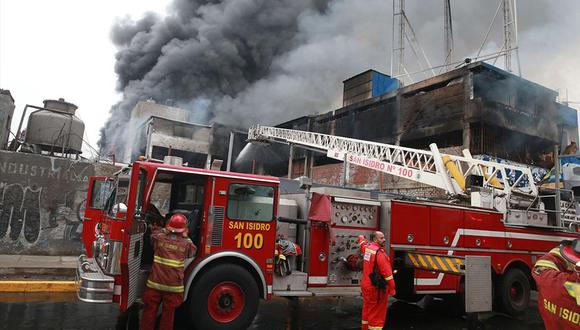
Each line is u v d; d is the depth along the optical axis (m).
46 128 10.53
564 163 23.44
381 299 4.73
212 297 4.54
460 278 6.55
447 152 21.73
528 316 6.98
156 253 4.18
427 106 23.47
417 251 6.05
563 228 7.75
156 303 4.13
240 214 4.84
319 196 5.46
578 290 1.75
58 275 7.29
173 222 4.23
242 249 4.79
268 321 5.59
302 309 6.46
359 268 5.50
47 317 5.09
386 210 5.95
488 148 20.98
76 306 5.72
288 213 5.66
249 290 4.69
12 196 8.88
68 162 9.40
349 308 6.70
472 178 8.41
